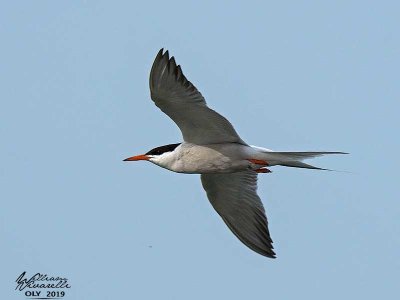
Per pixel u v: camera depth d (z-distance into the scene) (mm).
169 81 12812
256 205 16031
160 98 13141
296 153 13898
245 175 15961
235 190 16062
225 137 14172
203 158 14430
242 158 14281
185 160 14539
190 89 12953
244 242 16312
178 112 13547
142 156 14883
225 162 14398
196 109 13406
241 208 16188
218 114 13508
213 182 15938
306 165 14227
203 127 13961
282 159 14133
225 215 16344
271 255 16016
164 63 12594
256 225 16125
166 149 14812
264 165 14312
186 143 14422
